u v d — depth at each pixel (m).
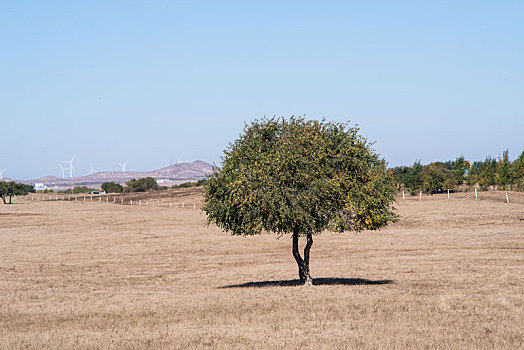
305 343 14.47
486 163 119.88
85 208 126.25
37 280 36.62
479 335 14.95
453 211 76.69
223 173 28.55
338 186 26.86
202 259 48.66
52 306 23.92
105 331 17.02
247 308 20.91
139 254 53.25
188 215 101.00
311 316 18.62
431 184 122.25
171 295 27.05
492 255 41.06
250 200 26.61
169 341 15.13
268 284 32.03
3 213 112.69
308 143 27.78
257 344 14.46
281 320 18.12
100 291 30.34
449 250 46.47
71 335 16.42
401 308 19.81
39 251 56.38
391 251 48.16
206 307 21.53
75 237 69.81
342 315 18.67
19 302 25.77
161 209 119.88
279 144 28.50
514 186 111.31
